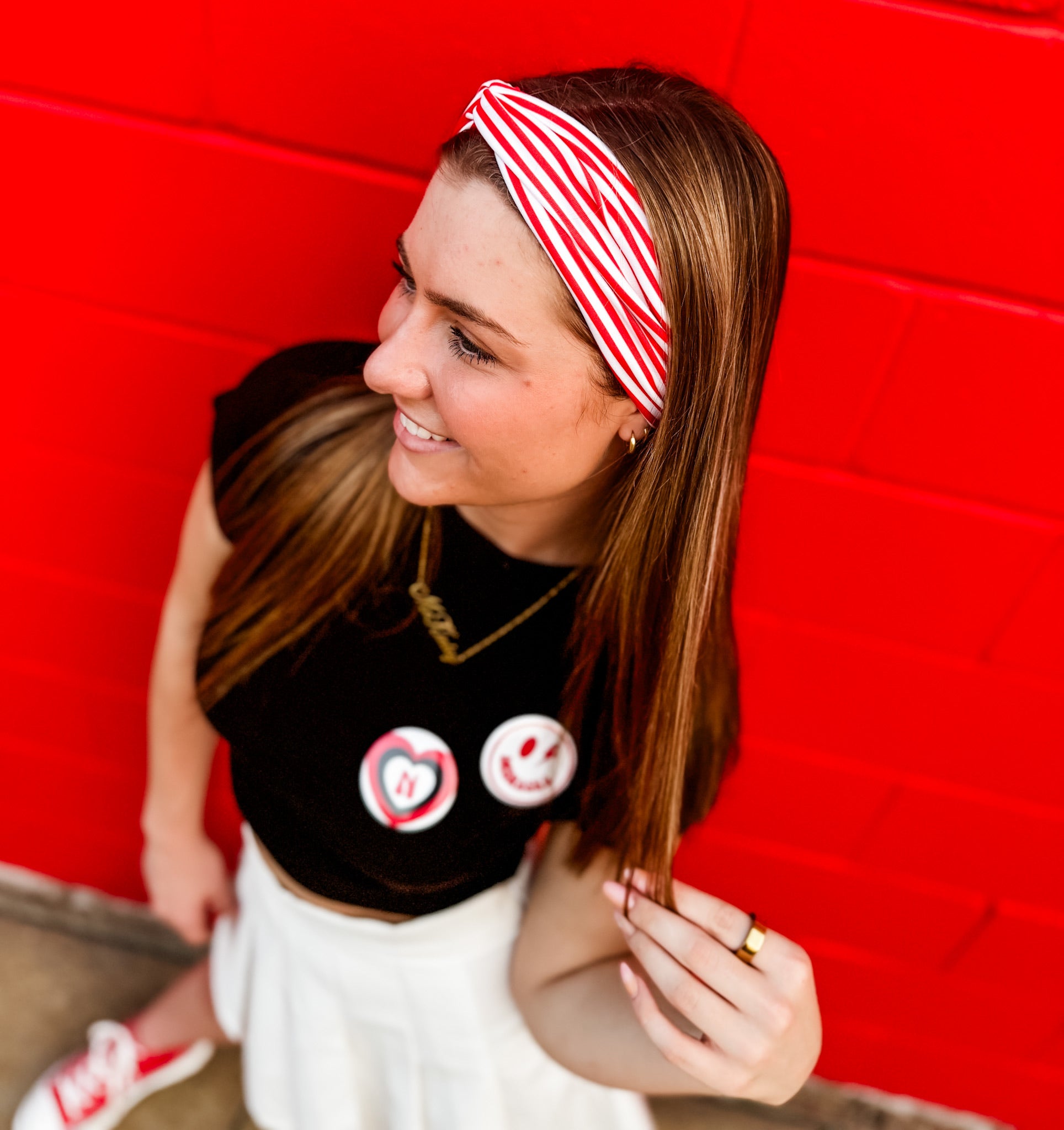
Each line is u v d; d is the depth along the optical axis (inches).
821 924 52.5
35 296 37.3
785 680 42.6
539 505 28.0
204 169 33.2
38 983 61.6
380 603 30.6
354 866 33.1
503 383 21.4
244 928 43.2
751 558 38.9
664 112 21.2
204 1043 54.7
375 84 30.6
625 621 27.8
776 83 28.3
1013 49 26.5
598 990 33.4
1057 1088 56.5
